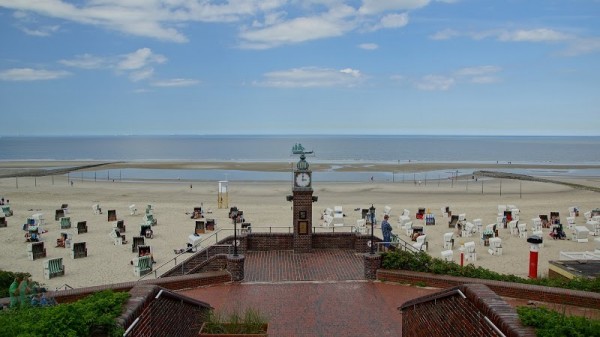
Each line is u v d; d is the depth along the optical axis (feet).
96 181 223.51
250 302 43.24
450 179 233.55
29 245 85.40
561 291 40.04
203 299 44.19
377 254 50.08
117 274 75.56
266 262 57.67
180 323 30.53
